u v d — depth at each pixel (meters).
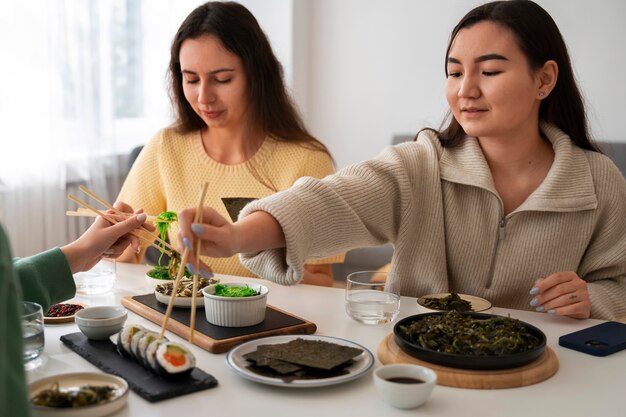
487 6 1.52
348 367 1.12
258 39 2.12
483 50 1.47
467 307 1.43
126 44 3.46
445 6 3.90
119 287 1.69
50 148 2.93
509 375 1.09
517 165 1.63
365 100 4.19
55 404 0.95
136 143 3.58
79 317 1.27
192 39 2.07
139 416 0.97
